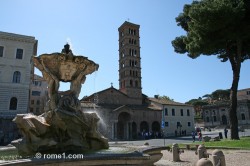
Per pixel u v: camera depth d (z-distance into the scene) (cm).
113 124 5281
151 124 6094
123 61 6669
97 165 618
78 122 962
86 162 603
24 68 4394
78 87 1116
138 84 6481
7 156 775
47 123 909
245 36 2584
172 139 4659
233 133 2630
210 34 2588
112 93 5988
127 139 5300
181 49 3506
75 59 1091
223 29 2514
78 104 1054
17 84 4253
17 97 4206
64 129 913
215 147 1972
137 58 6644
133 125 5862
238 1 2473
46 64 1066
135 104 6256
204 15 2369
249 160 1288
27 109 4259
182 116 6844
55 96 1018
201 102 11806
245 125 7944
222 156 841
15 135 3897
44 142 824
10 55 4356
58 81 1068
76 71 1117
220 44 2738
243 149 1781
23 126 848
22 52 4469
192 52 2834
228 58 3216
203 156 1312
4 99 4091
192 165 1184
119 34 7088
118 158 643
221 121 8975
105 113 5316
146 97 7062
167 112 6588
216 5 2352
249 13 2497
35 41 4597
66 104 1010
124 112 5600
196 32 2655
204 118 9619
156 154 892
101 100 5781
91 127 1015
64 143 878
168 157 1634
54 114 936
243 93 10231
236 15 2336
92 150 942
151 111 6194
